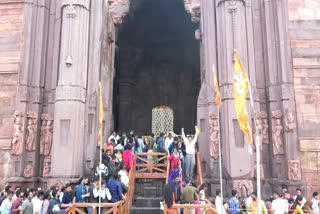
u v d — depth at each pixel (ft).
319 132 41.34
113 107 76.07
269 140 42.11
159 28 79.15
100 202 24.88
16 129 42.39
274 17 44.37
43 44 45.78
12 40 46.80
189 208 26.13
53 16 47.01
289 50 43.01
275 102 42.24
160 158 40.73
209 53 43.24
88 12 43.88
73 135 38.73
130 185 34.30
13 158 41.96
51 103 43.96
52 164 38.19
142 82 79.87
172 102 78.74
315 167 40.55
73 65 40.55
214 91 41.70
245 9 42.96
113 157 38.37
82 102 40.63
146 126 77.30
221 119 40.01
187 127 76.95
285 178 40.42
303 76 42.86
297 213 27.94
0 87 45.55
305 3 45.14
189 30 77.51
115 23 51.21
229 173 37.47
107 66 48.42
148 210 33.45
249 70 42.27
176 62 80.64
